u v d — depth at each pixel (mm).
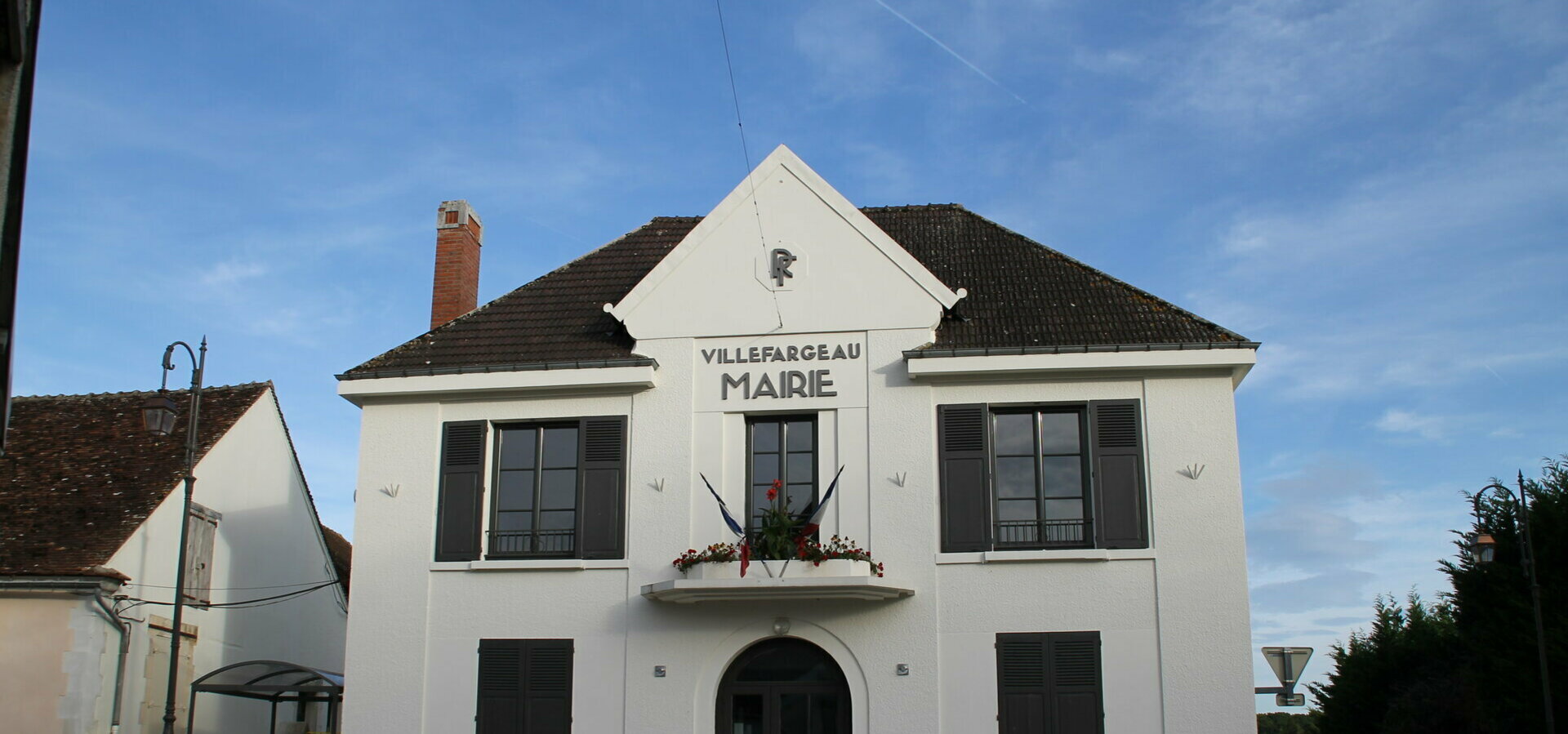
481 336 18344
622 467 17094
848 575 15734
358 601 17031
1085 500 16359
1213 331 16734
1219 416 16359
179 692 20406
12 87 8492
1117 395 16578
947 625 16078
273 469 24109
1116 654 15812
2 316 9078
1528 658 18938
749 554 15930
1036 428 16703
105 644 18203
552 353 17734
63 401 22672
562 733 16359
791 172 17828
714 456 17016
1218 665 15625
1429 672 25516
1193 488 16172
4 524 19219
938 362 16531
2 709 17672
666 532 16781
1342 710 29094
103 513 19562
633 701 16328
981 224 20406
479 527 17094
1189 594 15859
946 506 16422
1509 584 19828
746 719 16359
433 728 16531
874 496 16547
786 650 16516
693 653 16406
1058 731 15688
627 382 17078
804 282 17422
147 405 16359
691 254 17734
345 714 16688
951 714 15836
